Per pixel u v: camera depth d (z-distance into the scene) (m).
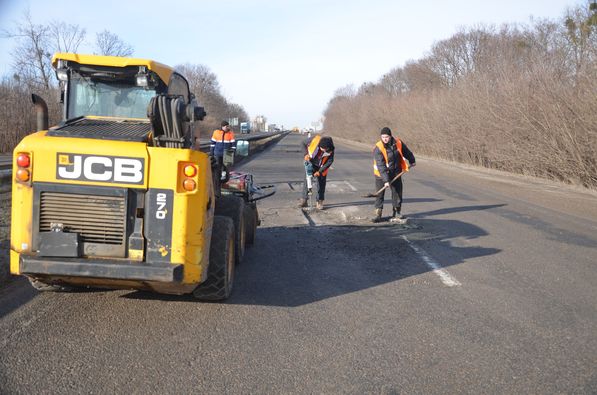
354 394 3.43
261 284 5.88
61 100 5.48
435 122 35.03
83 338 4.24
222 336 4.35
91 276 4.23
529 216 10.78
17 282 5.75
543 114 18.50
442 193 14.88
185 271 4.40
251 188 8.13
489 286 5.88
